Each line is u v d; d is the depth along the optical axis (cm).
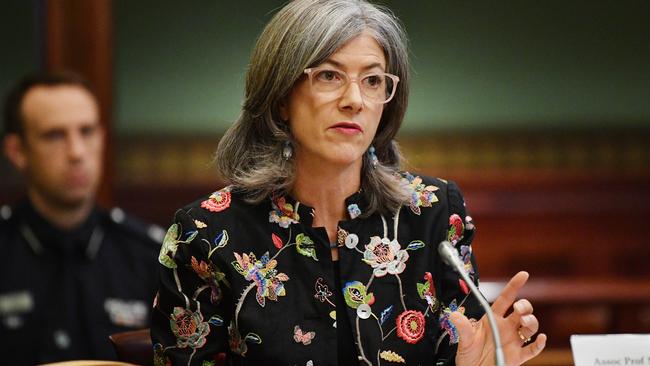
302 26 539
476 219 1672
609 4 1670
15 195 1508
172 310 561
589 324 952
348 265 561
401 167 605
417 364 554
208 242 558
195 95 1631
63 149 922
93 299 916
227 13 1623
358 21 540
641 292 944
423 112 1661
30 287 907
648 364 484
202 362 556
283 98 558
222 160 586
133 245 949
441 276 582
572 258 1684
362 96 542
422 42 1655
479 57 1661
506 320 524
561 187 1675
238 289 550
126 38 1616
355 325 550
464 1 1655
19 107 926
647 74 1678
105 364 566
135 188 1625
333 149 539
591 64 1673
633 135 1683
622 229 1686
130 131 1628
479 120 1666
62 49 1549
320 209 573
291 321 546
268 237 562
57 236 916
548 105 1673
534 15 1666
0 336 893
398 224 579
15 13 1532
